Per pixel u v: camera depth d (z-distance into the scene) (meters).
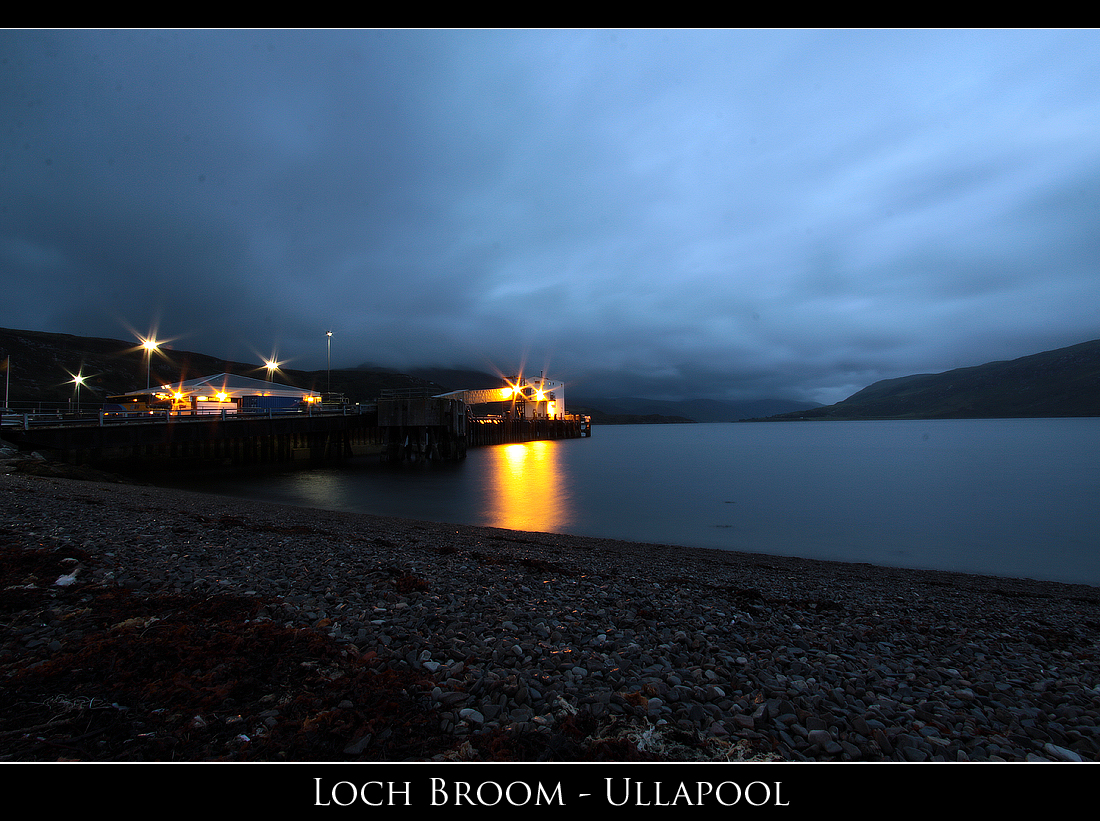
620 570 11.59
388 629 5.46
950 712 4.49
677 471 48.72
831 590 11.14
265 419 38.59
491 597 7.22
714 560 14.88
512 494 32.50
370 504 27.67
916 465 53.56
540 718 3.78
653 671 4.83
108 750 3.08
